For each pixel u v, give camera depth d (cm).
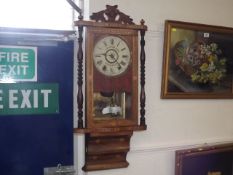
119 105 219
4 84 189
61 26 222
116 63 213
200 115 255
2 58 189
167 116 241
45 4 219
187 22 241
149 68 232
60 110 201
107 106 215
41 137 197
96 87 208
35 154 195
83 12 218
